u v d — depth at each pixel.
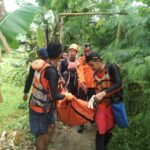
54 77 4.57
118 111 4.76
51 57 4.79
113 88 4.63
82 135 6.25
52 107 4.80
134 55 5.53
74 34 8.01
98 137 4.94
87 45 6.48
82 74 6.36
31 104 4.76
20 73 11.21
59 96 4.62
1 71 11.68
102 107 4.83
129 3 6.17
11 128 6.39
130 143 5.68
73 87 6.59
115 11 6.47
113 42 6.38
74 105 4.96
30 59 10.29
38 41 8.08
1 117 7.35
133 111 6.23
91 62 4.79
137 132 5.89
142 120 5.41
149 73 5.08
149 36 5.53
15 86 10.51
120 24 6.09
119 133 5.95
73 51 6.53
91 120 4.95
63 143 5.91
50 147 5.71
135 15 5.59
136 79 5.21
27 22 4.73
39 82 4.65
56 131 6.29
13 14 4.70
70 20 7.97
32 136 5.85
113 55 5.70
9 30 4.60
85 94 6.52
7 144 5.82
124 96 6.07
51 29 8.51
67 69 6.59
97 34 7.32
